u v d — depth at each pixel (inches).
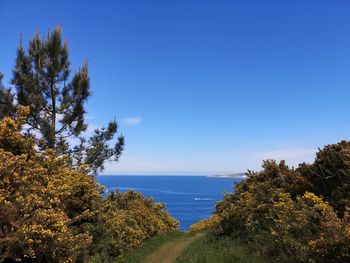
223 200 778.2
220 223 630.5
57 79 665.6
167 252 603.2
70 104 676.1
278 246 418.9
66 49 676.7
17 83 634.8
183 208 4143.7
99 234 495.2
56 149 636.7
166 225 987.9
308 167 543.2
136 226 647.8
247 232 534.9
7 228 300.8
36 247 303.6
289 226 415.2
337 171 482.9
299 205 445.1
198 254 477.7
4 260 308.8
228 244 514.3
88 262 446.3
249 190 665.6
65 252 334.3
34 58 662.5
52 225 313.3
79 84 679.1
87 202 478.9
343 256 314.7
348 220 363.3
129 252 567.2
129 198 817.5
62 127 679.7
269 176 679.7
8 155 355.3
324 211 407.2
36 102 626.8
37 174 371.2
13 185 337.4
